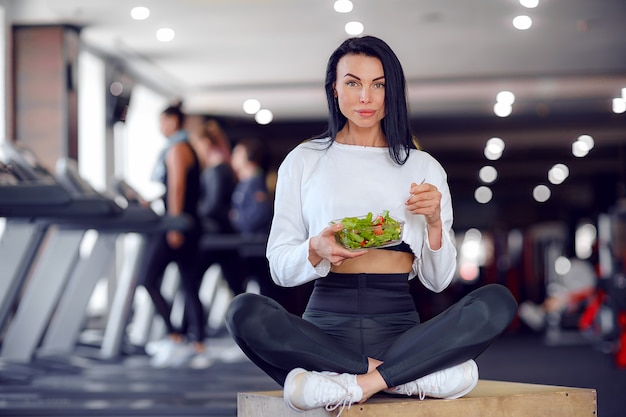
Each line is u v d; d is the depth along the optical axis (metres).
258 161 7.68
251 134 13.33
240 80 10.34
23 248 4.75
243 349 2.17
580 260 13.27
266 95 11.07
